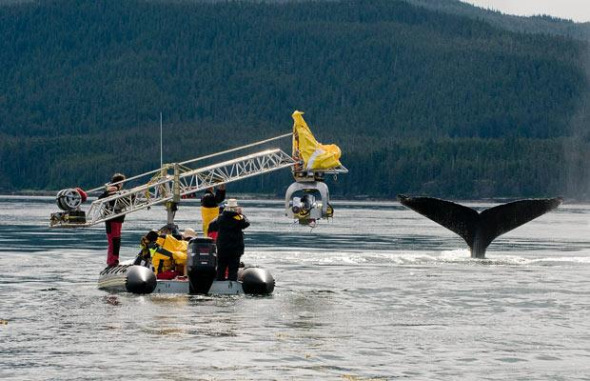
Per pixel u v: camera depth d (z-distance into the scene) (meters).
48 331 73.00
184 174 107.50
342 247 175.00
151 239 98.06
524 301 92.44
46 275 114.69
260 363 62.88
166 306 85.62
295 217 102.81
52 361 62.91
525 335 73.69
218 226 94.25
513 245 189.75
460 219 128.62
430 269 123.00
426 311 85.38
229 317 80.00
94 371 60.41
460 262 132.00
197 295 92.94
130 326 75.19
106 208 104.94
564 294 97.81
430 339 71.69
